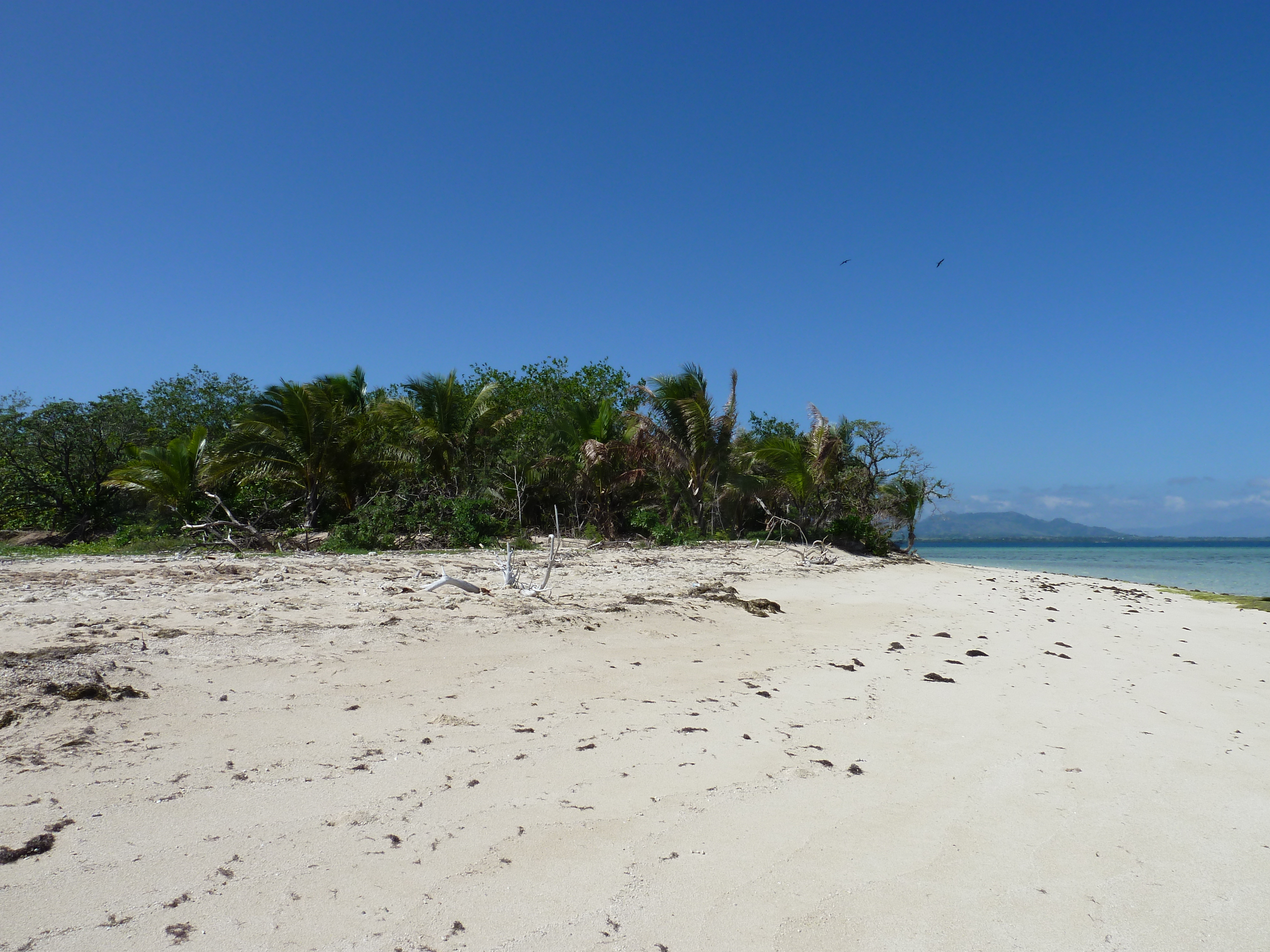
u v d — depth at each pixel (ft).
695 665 21.47
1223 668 24.93
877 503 77.87
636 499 75.72
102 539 65.36
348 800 11.37
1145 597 47.73
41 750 12.18
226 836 10.05
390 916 8.57
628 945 8.41
